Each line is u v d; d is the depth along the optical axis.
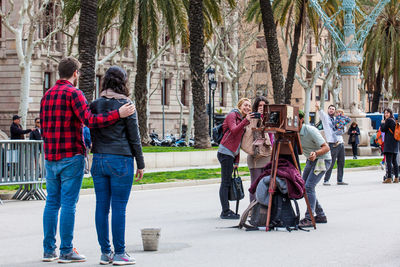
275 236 9.48
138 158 7.28
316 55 80.62
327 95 85.69
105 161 7.15
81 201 14.88
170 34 33.91
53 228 7.68
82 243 9.02
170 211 12.88
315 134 10.54
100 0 32.62
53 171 7.52
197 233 9.88
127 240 9.25
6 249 8.55
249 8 43.09
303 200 14.09
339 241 8.98
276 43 31.64
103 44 59.59
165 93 67.56
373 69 49.69
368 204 13.79
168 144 55.31
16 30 37.56
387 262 7.45
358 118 37.22
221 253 8.08
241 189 11.70
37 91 52.22
